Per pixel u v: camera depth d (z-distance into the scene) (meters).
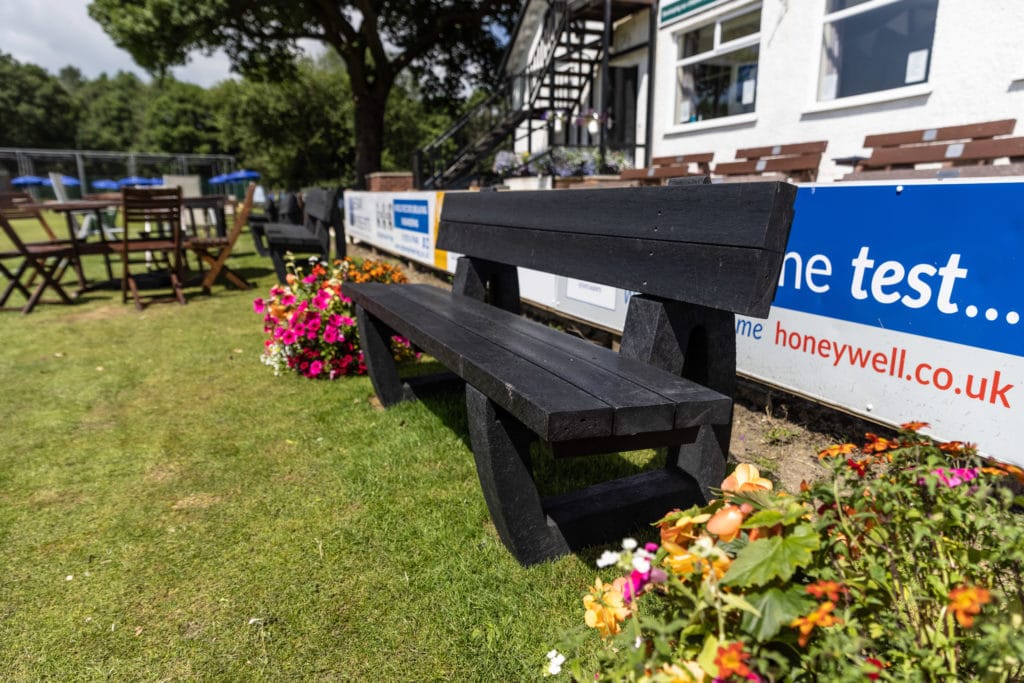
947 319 2.20
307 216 7.85
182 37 17.88
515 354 1.94
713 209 1.76
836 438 2.82
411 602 1.85
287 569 2.02
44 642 1.74
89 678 1.61
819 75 6.76
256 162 49.19
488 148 13.71
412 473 2.63
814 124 6.84
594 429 1.43
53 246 7.00
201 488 2.59
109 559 2.11
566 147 10.17
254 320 5.93
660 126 9.50
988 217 2.03
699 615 0.98
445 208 3.68
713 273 1.73
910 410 2.37
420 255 7.92
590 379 1.67
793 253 2.80
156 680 1.60
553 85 10.83
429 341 2.19
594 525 2.00
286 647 1.69
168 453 2.95
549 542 1.96
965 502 1.09
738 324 3.18
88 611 1.86
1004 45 5.02
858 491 1.15
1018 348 1.99
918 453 1.23
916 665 0.97
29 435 3.21
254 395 3.74
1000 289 2.02
